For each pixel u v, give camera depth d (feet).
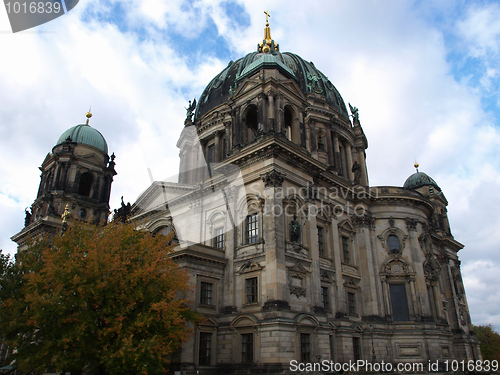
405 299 177.58
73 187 259.60
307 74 245.86
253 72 168.25
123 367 92.02
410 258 184.34
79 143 272.51
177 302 107.04
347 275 165.48
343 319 150.82
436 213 291.58
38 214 252.83
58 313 95.96
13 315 102.01
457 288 277.44
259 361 122.01
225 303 143.23
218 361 135.44
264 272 134.62
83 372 108.68
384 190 197.16
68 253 110.83
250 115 175.83
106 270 100.12
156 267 110.42
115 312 98.63
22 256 124.98
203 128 224.33
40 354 93.97
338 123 232.12
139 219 174.81
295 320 124.98
